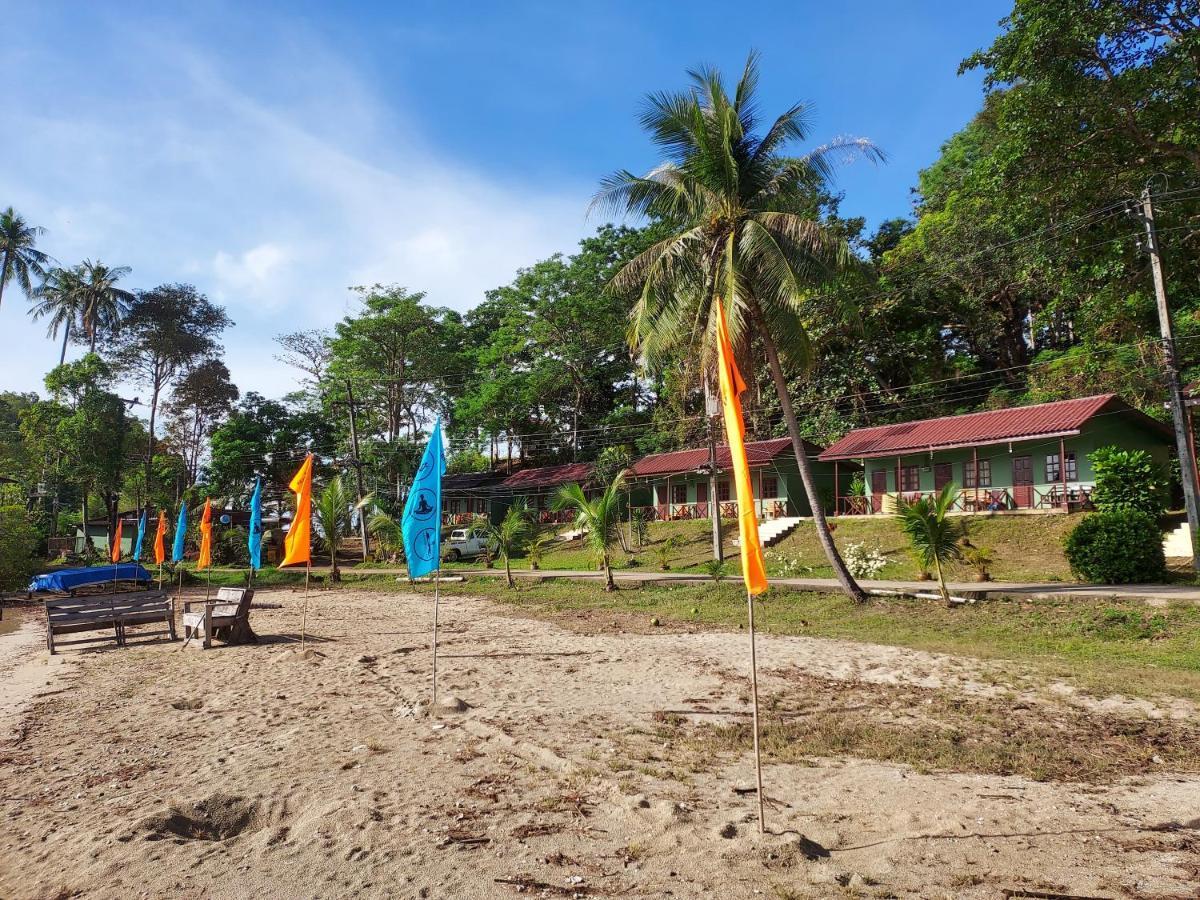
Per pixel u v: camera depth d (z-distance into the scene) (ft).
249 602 47.98
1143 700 26.78
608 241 143.13
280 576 111.14
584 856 14.02
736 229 53.47
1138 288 65.82
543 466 165.68
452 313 170.60
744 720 25.05
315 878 13.23
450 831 15.31
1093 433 74.95
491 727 23.94
